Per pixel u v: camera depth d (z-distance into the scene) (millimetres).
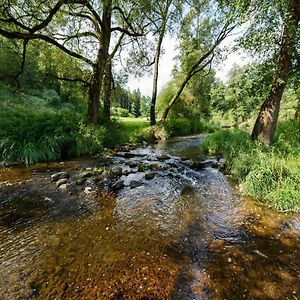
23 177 7297
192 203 5637
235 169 7301
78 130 10859
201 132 23188
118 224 4641
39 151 9242
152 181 7117
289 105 16125
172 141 16047
